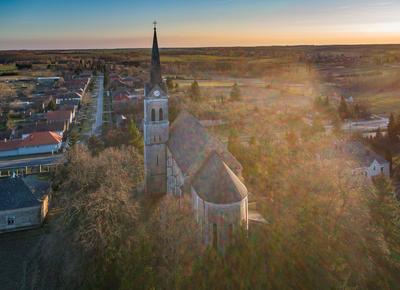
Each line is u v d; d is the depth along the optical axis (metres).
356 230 49.62
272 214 60.09
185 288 41.06
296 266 45.16
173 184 64.62
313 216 50.94
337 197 51.12
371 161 84.31
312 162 60.31
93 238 43.44
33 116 154.00
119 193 48.81
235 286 42.38
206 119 137.62
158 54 64.12
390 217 54.59
